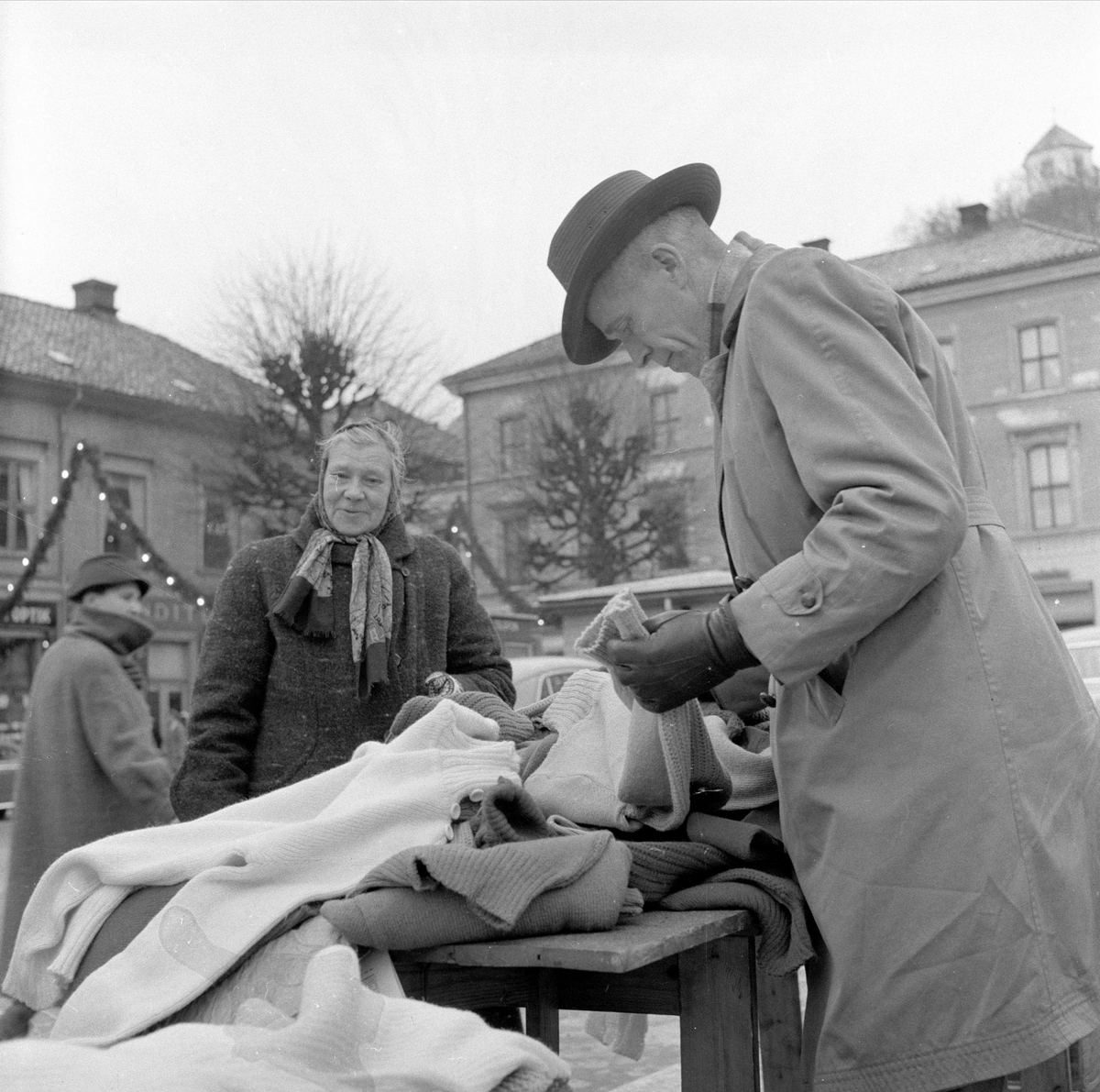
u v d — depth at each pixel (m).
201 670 2.27
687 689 1.35
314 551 2.27
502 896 1.19
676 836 1.55
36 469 23.83
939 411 1.44
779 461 1.40
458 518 21.14
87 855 1.39
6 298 25.31
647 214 1.53
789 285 1.38
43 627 19.94
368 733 2.26
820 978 1.43
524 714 1.84
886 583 1.26
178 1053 1.02
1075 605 26.27
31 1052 1.01
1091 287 26.81
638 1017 1.99
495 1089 1.02
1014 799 1.30
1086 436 26.73
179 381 23.94
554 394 23.23
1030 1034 1.26
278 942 1.24
